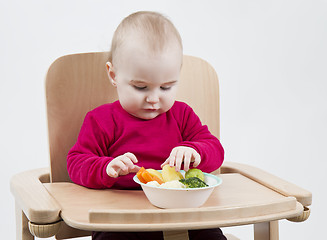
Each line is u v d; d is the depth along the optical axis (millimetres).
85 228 862
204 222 874
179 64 1123
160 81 1102
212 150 1195
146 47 1079
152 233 1103
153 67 1082
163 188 917
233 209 895
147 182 987
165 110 1171
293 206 955
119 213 862
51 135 1254
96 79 1300
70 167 1165
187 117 1301
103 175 1075
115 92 1315
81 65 1285
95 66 1299
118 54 1130
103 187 1114
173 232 1002
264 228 1259
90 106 1294
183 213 872
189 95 1387
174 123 1267
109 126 1219
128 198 1037
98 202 1006
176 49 1107
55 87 1257
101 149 1210
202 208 884
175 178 1012
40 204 963
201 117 1397
